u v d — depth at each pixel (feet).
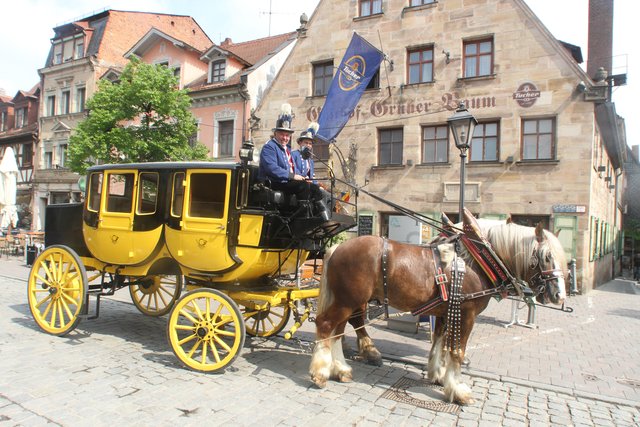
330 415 13.69
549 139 47.32
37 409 13.03
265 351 20.15
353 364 19.02
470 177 50.19
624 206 104.01
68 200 93.76
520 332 26.91
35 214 97.30
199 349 19.44
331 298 16.31
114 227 20.01
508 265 15.62
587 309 36.58
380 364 19.03
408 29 54.39
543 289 14.85
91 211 20.90
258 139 65.36
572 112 45.78
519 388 17.11
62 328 20.77
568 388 17.11
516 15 48.47
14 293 32.40
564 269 14.92
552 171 46.44
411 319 25.04
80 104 93.30
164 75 53.26
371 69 52.60
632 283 65.51
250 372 17.19
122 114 51.78
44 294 31.71
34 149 99.30
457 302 15.03
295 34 80.33
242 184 17.31
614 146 61.26
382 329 25.82
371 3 57.72
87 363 17.25
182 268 18.63
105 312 27.17
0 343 19.29
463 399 14.97
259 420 13.06
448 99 51.78
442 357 17.08
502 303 36.88
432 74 53.26
